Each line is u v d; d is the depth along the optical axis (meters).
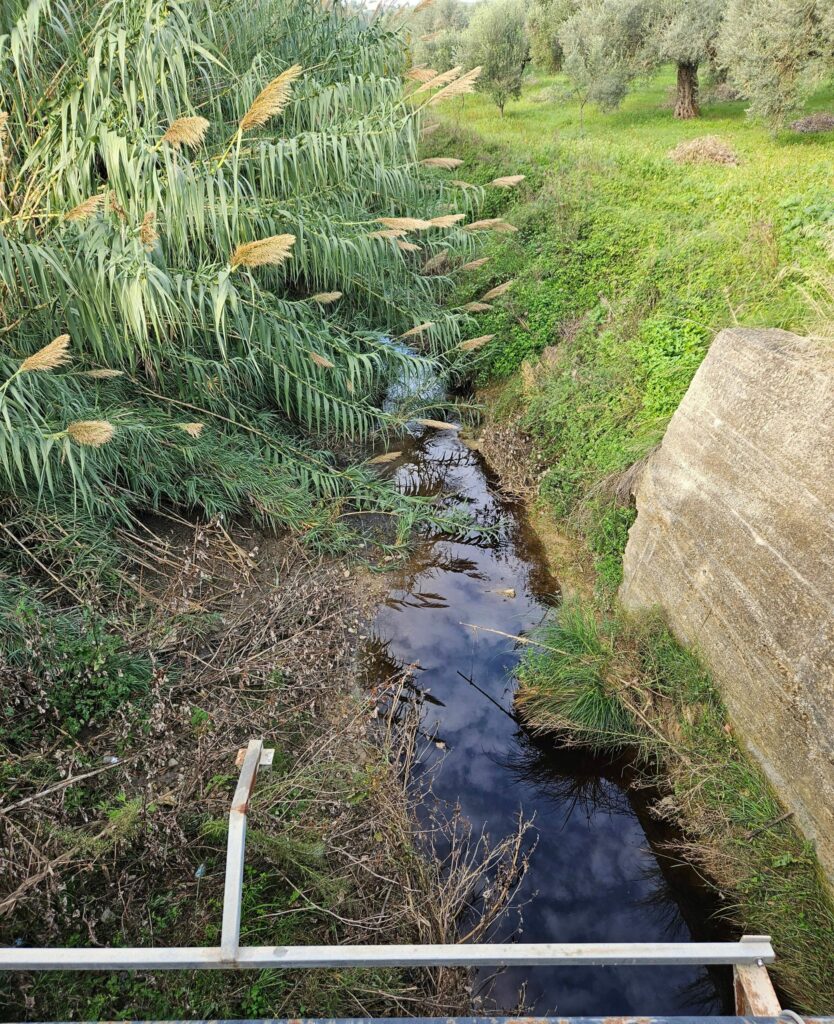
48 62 5.21
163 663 4.64
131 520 5.93
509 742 5.04
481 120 17.78
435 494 7.52
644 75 16.70
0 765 3.59
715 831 4.12
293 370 6.49
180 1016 2.95
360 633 5.77
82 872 3.31
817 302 5.02
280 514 6.17
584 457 6.84
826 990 3.30
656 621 5.20
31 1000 2.83
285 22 6.91
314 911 3.44
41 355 3.79
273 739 4.35
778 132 12.59
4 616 4.21
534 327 8.83
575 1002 3.61
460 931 3.76
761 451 4.23
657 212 9.38
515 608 6.18
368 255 6.68
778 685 3.95
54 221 4.87
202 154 5.80
